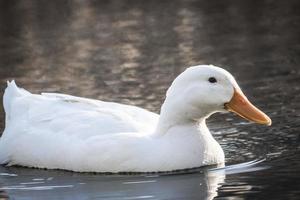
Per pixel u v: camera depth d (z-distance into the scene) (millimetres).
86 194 11234
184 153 12023
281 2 26688
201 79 12125
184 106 12078
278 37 22016
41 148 12500
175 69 18969
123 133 12117
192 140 12117
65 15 26141
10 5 27406
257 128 14070
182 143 12070
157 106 15625
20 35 23797
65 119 12508
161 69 19062
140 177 11820
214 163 12227
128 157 11961
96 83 17953
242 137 13617
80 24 24859
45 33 23875
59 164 12352
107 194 11188
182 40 22234
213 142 12281
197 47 21328
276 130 13867
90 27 24406
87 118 12406
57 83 18094
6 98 13547
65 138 12344
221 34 22797
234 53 20406
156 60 20094
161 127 12164
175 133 12117
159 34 23141
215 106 12164
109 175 12000
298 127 13930
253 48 20875
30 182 11922
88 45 22172
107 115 12406
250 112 12062
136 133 12148
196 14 25656
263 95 16172
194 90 12070
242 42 21656
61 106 12781
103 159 12000
